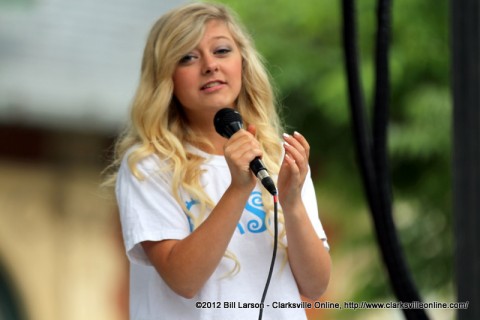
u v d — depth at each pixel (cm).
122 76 2742
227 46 958
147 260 937
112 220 2728
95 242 2711
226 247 893
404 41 1997
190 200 940
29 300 2670
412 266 2066
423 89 1997
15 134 2650
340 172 2083
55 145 2677
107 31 2834
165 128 959
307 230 925
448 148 2000
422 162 2041
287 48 2025
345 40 1106
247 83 1004
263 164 905
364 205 2100
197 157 958
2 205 2648
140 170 944
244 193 889
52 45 2752
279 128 1030
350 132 2034
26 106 2614
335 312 2167
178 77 954
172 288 902
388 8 1101
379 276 2095
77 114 2653
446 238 2064
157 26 971
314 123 2052
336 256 2155
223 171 957
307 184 998
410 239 2080
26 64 2680
